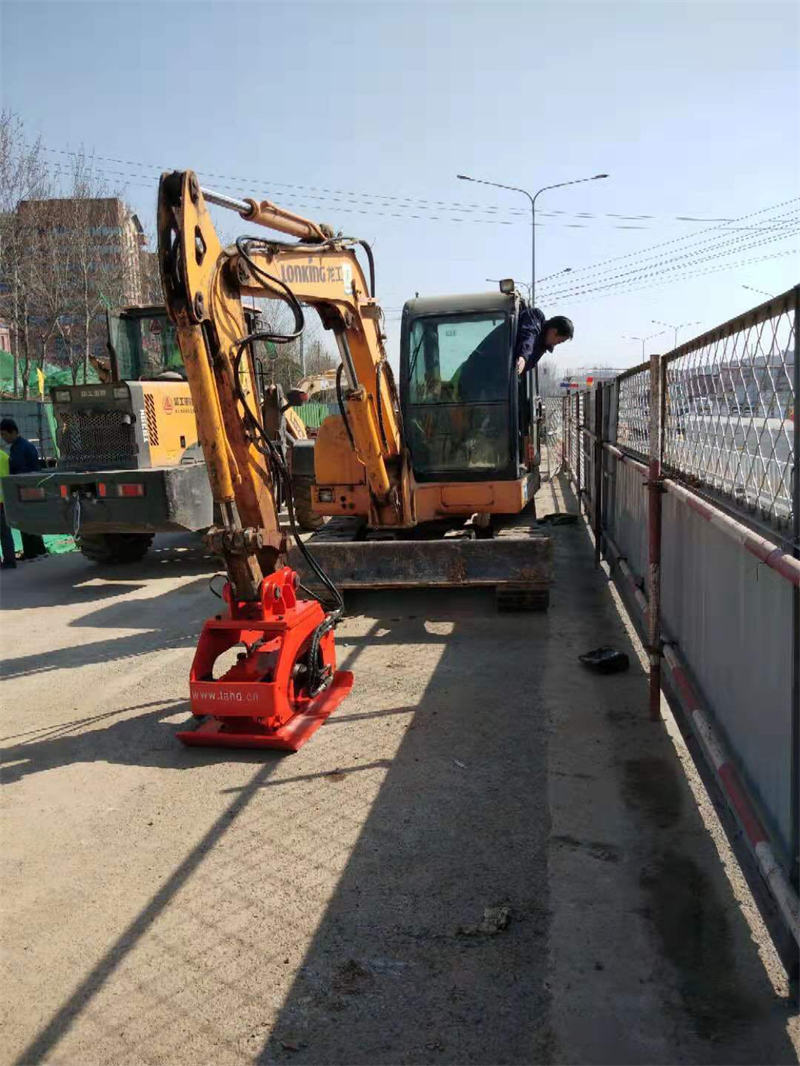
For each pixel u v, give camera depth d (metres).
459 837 3.78
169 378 10.41
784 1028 2.57
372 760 4.59
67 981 2.96
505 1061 2.52
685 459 4.38
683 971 2.86
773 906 2.74
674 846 3.63
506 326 7.87
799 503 2.50
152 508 8.77
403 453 7.84
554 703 5.28
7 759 4.83
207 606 8.34
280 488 5.59
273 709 4.79
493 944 3.04
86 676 6.29
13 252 22.44
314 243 6.36
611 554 8.19
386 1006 2.77
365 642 6.76
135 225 26.61
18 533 11.93
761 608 2.88
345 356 6.71
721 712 3.48
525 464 8.60
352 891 3.41
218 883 3.51
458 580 7.16
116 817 4.10
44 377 23.81
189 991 2.88
